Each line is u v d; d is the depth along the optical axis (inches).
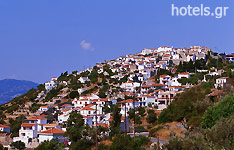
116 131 5167.3
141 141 4379.9
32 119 7303.2
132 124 6510.8
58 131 5866.1
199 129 3683.6
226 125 3056.1
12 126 7598.4
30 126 6373.0
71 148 4532.5
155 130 5152.6
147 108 7504.9
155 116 6432.1
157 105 7436.0
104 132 5103.3
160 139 4753.9
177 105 5792.3
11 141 6456.7
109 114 7086.6
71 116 7032.5
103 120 6742.1
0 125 7618.1
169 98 7544.3
